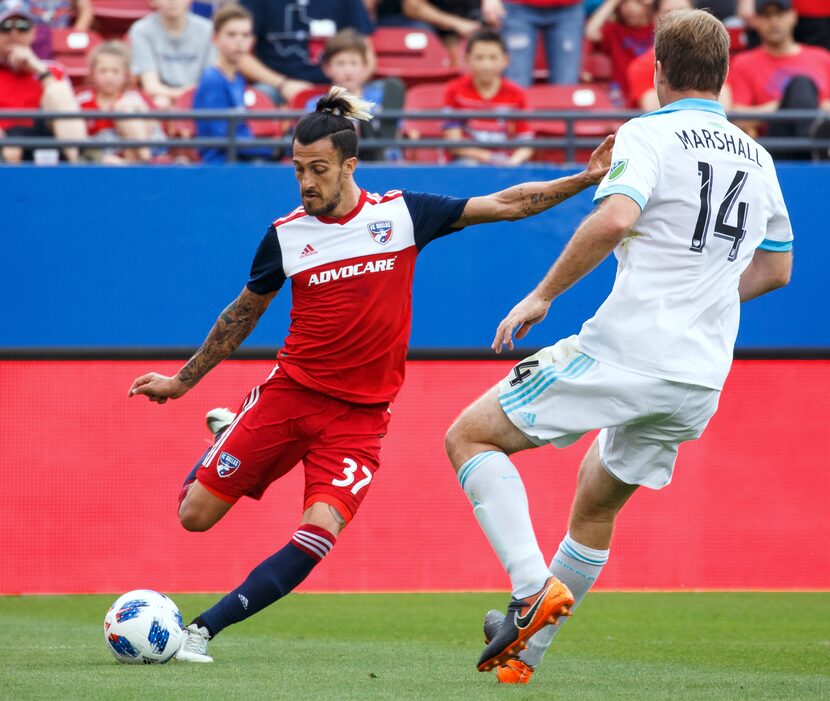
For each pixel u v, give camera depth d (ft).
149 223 94.17
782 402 95.91
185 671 49.75
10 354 92.58
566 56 122.93
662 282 42.34
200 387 93.15
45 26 120.88
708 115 43.37
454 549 93.97
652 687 46.39
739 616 79.41
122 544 92.12
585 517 46.93
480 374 95.04
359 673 49.96
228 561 92.63
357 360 52.49
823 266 96.68
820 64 116.06
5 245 93.30
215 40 110.52
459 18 129.49
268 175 94.89
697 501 94.99
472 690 44.14
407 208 52.44
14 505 91.66
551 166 96.17
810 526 95.40
